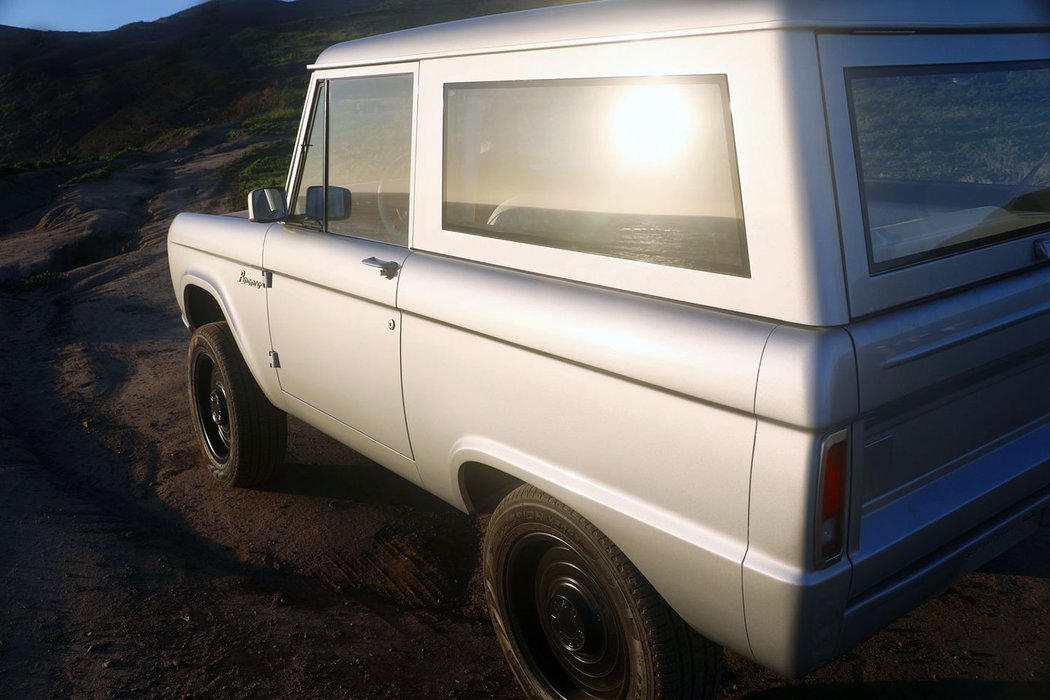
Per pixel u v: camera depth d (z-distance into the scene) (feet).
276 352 13.56
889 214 7.16
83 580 12.74
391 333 10.66
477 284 9.25
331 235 12.14
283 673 10.59
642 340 7.46
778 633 6.96
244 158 99.50
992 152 8.00
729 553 7.11
